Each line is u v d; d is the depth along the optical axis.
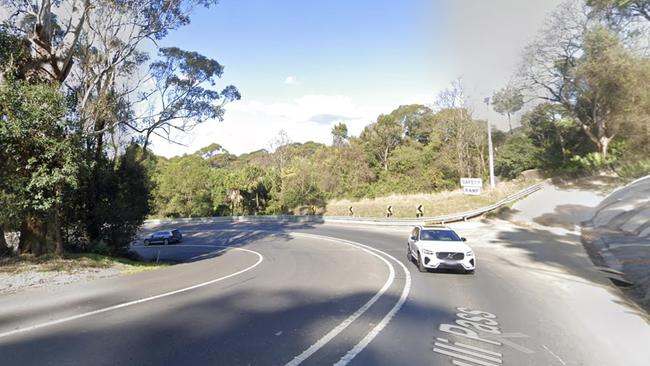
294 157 62.06
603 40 29.89
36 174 13.10
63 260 15.25
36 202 13.43
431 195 39.97
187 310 8.10
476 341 6.16
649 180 25.00
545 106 45.44
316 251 20.11
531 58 39.91
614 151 38.22
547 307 8.23
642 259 13.12
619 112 30.19
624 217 20.58
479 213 28.67
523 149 43.34
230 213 63.50
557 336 6.41
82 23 16.88
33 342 6.10
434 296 9.25
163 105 22.64
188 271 14.52
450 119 44.00
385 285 10.59
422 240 13.59
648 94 26.48
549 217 25.33
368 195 46.88
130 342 6.08
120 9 18.22
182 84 22.75
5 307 8.45
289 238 29.86
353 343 6.04
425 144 55.34
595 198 29.12
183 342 6.08
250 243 29.59
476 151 45.06
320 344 5.98
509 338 6.31
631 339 6.29
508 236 21.20
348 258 16.64
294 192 53.16
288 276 12.50
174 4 19.22
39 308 8.34
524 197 33.06
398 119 58.56
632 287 10.21
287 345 5.95
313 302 8.75
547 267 13.07
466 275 11.97
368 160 54.78
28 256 15.53
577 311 7.92
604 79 29.38
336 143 65.44
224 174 65.06
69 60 17.27
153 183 23.83
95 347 5.86
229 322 7.19
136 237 22.84
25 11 16.00
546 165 41.47
